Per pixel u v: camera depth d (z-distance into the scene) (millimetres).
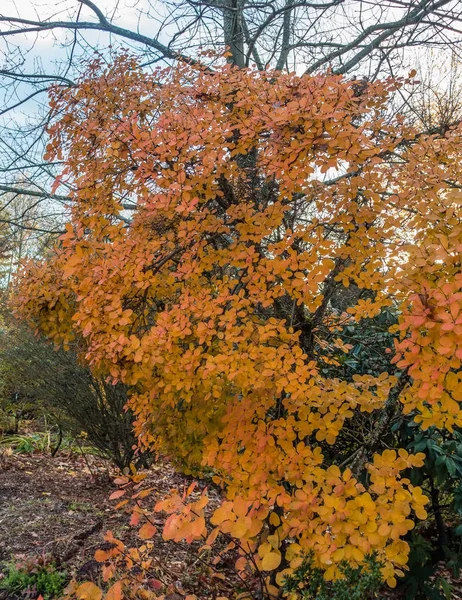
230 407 2115
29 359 4906
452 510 2938
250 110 2141
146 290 2418
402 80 2125
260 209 2193
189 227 2064
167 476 4863
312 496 1811
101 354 2117
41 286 2512
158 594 2344
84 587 1706
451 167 2062
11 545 3004
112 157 2197
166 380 2146
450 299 1394
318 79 1989
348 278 2057
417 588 2752
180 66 2451
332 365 3207
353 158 1842
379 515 1774
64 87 2633
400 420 2596
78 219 2428
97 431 4629
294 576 1868
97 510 3777
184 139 1957
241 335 2115
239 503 1563
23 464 4961
